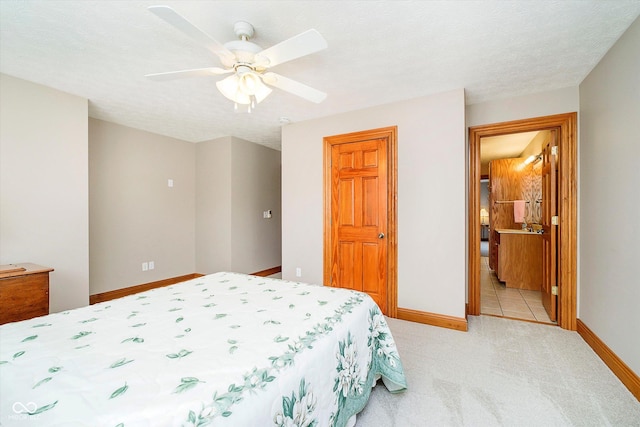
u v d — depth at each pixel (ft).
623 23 5.58
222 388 2.72
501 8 5.13
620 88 6.06
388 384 5.72
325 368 3.80
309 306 5.10
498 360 6.84
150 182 13.28
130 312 4.75
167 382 2.77
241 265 14.76
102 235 11.54
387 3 5.01
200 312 4.76
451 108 8.78
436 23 5.56
